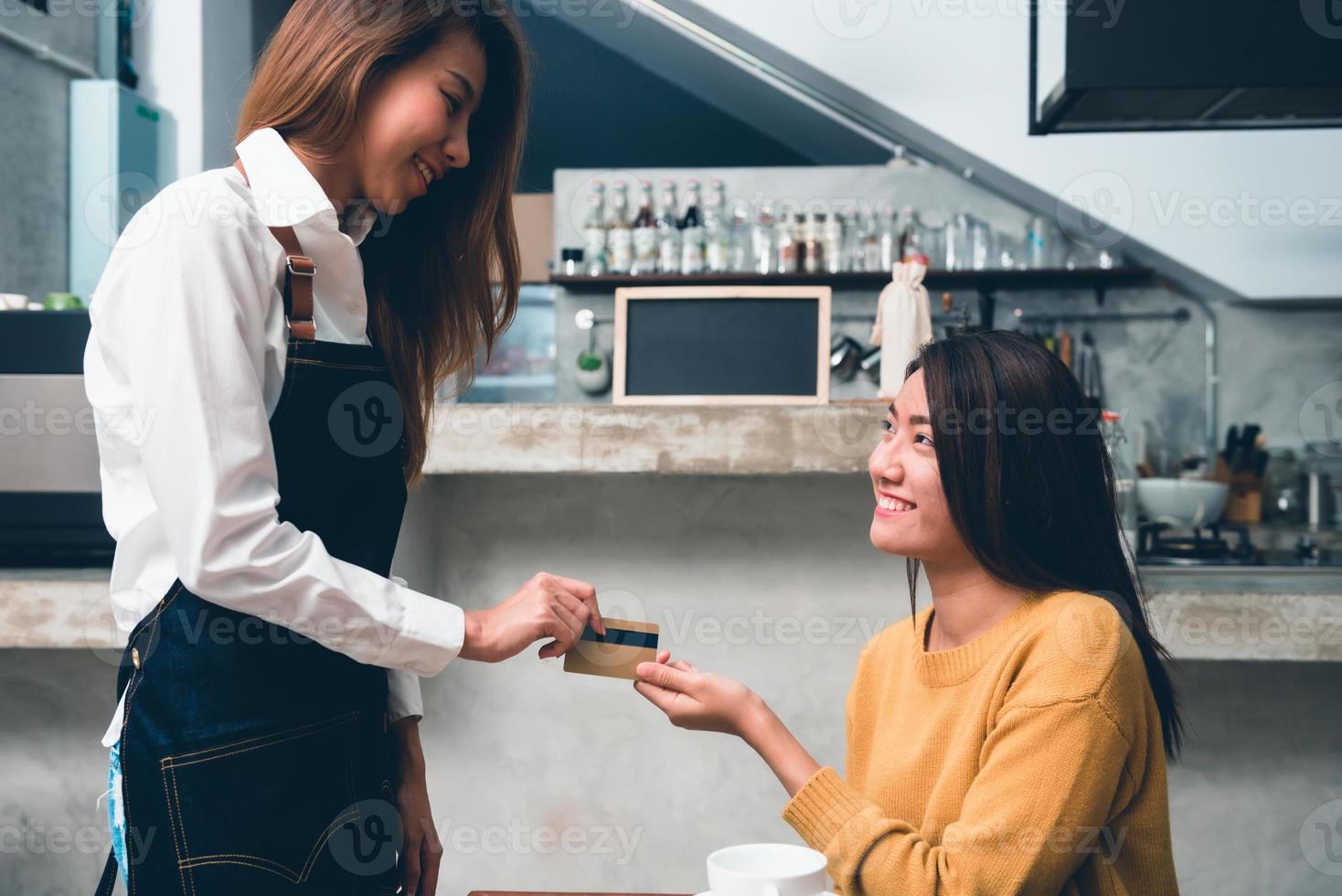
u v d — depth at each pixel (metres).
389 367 1.09
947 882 0.85
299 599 0.82
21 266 2.71
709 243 3.54
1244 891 1.83
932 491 0.96
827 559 1.88
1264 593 1.60
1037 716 0.87
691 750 1.90
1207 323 3.42
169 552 0.88
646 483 1.90
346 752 0.95
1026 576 0.96
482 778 1.91
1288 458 3.12
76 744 1.87
